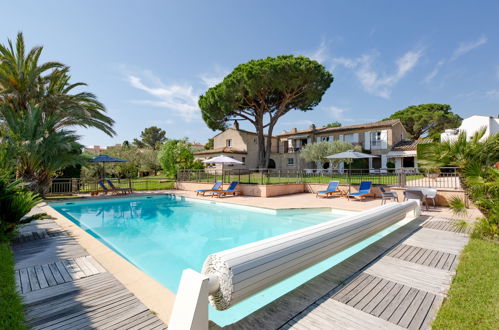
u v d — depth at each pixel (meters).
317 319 2.32
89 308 2.53
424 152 6.23
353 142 29.91
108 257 4.04
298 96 25.47
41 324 2.25
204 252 5.91
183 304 1.91
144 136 69.75
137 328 2.21
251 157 33.31
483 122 21.95
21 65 14.27
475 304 2.50
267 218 9.47
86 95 16.09
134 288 2.98
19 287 2.98
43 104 14.07
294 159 32.50
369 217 4.32
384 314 2.40
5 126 14.12
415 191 8.11
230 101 23.06
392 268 3.54
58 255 4.14
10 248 4.34
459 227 5.87
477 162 5.48
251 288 2.22
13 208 4.83
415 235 5.31
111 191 15.95
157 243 6.62
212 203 12.88
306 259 2.85
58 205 12.44
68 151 13.86
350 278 3.21
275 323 2.27
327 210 10.02
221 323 3.00
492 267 3.41
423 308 2.50
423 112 37.16
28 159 12.05
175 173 22.80
